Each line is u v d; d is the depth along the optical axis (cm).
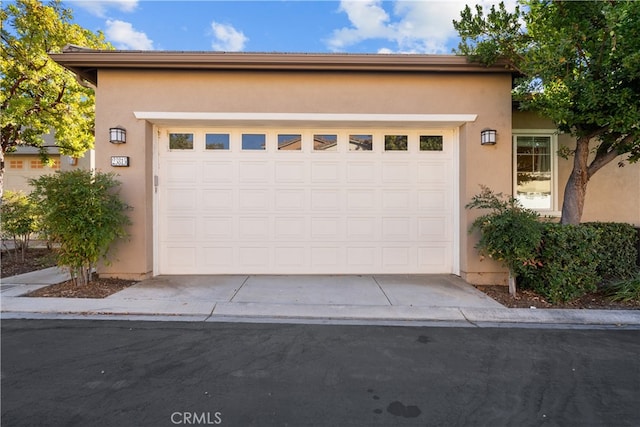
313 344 350
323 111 584
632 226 608
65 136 905
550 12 473
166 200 626
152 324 400
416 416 235
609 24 410
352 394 261
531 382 280
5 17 773
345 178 639
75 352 326
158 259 623
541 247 497
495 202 511
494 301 484
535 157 703
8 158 1130
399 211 642
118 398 252
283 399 253
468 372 296
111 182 522
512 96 579
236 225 634
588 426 226
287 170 636
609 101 448
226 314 433
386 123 601
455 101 586
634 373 296
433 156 639
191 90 578
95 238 501
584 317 428
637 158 540
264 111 582
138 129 575
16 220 700
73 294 492
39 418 229
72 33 845
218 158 630
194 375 287
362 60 555
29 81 807
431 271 643
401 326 403
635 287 490
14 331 376
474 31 529
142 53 548
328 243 641
